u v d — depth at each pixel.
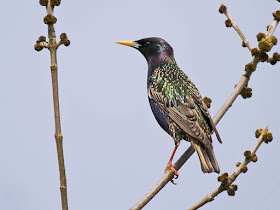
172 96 11.45
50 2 6.15
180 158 10.03
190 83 11.79
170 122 11.36
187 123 10.74
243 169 7.20
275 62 8.98
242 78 9.73
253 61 9.23
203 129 10.86
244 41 9.07
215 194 7.26
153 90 11.96
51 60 6.10
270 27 8.92
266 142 7.21
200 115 11.00
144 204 7.93
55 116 6.12
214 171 9.70
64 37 6.07
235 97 10.02
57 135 6.11
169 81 11.80
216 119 10.29
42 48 6.16
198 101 11.16
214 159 9.91
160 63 12.44
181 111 11.07
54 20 6.09
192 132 10.36
